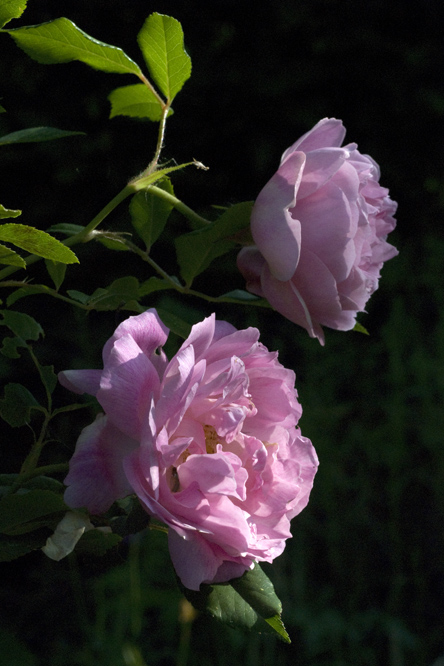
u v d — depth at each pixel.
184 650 1.59
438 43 2.21
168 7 2.03
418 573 1.91
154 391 0.69
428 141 2.29
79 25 1.97
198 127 2.10
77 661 1.63
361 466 2.04
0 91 1.93
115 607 1.71
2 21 0.72
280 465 0.72
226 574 0.69
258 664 1.69
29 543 0.70
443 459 2.00
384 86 2.20
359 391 2.20
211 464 0.69
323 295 0.74
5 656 1.62
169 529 0.69
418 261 2.35
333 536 1.93
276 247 0.73
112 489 0.68
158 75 0.74
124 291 0.77
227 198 2.14
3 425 1.35
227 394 0.70
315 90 2.17
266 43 2.12
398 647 1.74
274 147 2.13
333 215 0.73
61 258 0.70
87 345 2.04
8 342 0.76
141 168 1.98
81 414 1.46
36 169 1.99
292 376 0.72
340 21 2.14
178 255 0.77
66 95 1.97
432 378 2.11
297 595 1.82
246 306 2.21
